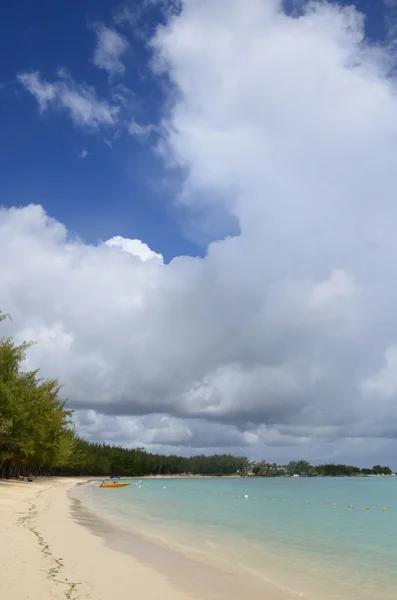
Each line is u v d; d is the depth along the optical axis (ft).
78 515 112.27
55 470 496.23
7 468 273.54
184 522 111.96
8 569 45.37
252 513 146.92
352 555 71.67
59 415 292.20
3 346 211.00
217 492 303.07
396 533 100.32
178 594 42.16
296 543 83.35
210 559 62.75
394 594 47.19
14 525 81.15
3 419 202.90
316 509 170.19
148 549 67.00
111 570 49.44
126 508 148.66
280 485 500.33
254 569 57.88
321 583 51.70
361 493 310.04
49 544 62.75
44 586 40.06
